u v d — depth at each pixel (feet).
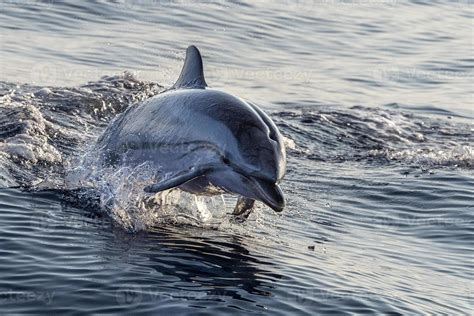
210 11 311.68
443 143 196.44
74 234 122.21
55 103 190.19
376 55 287.48
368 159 179.01
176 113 125.80
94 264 112.57
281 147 120.16
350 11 337.72
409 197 154.81
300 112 211.61
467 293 115.96
